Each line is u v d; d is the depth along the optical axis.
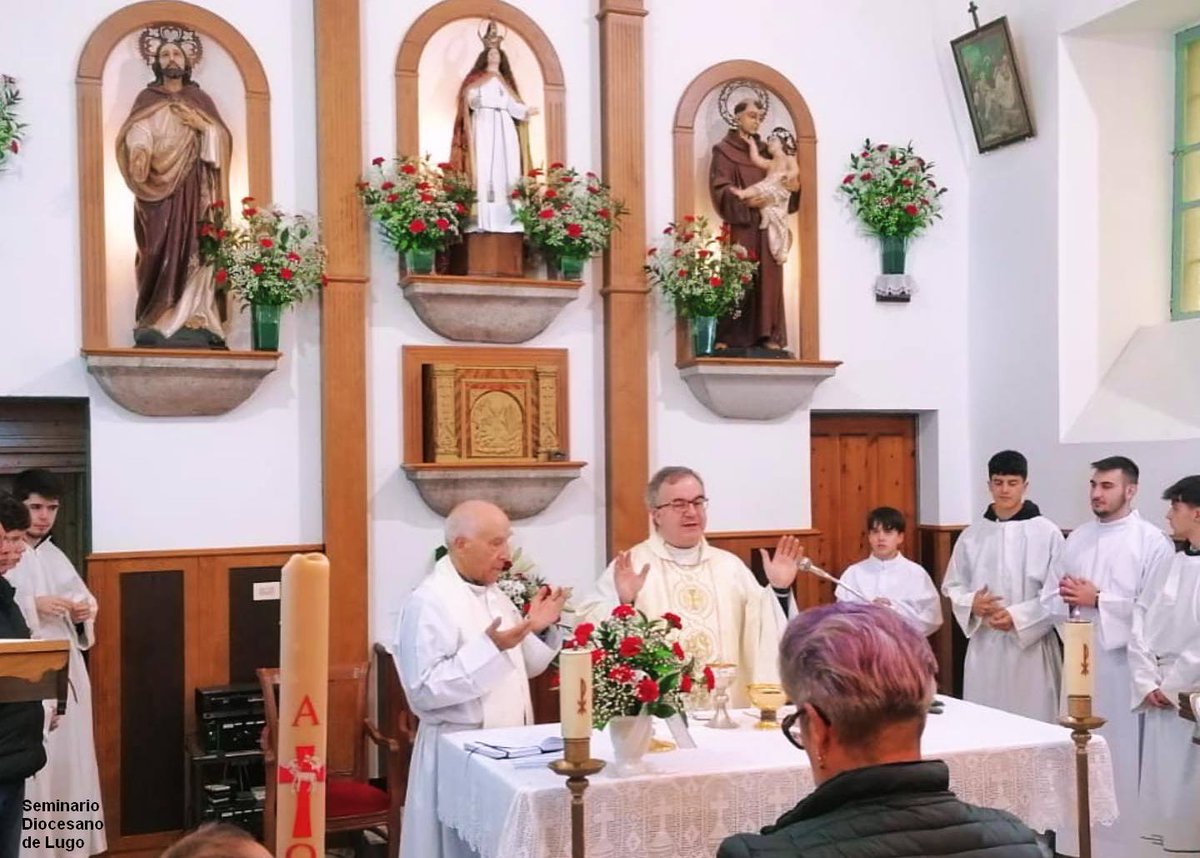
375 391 6.17
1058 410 6.66
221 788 5.40
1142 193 6.82
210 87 6.01
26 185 5.62
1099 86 6.73
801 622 1.74
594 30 6.65
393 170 6.20
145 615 5.75
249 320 6.02
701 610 4.31
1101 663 5.40
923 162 7.08
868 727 1.64
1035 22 6.81
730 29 6.91
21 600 5.06
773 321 6.77
